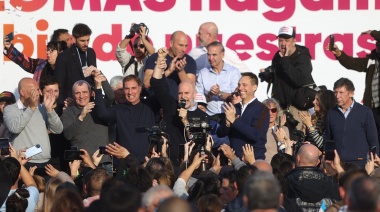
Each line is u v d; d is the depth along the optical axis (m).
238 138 33.34
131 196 17.78
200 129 31.20
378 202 17.39
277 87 38.44
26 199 25.30
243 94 33.75
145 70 36.56
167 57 36.53
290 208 25.81
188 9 41.66
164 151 32.03
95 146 34.19
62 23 41.69
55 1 41.66
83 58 37.56
